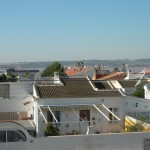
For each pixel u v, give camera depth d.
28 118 44.31
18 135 28.56
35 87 44.41
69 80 47.62
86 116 41.88
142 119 42.56
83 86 45.88
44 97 41.66
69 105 41.56
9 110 44.84
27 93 48.09
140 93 60.22
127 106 46.81
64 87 45.03
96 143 28.98
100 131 39.31
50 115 40.72
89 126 37.75
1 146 28.16
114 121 39.84
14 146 28.25
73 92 43.78
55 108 40.69
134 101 47.00
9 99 44.91
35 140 28.44
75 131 38.78
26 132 28.56
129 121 39.66
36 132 39.81
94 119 41.94
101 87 50.44
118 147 29.28
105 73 106.00
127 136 29.41
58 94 42.84
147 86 58.78
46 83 54.12
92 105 41.91
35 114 41.47
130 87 63.84
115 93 43.97
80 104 41.94
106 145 29.12
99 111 40.59
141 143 29.59
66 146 28.64
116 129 39.09
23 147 28.28
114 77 93.00
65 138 28.64
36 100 41.19
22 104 45.19
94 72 105.69
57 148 28.55
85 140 28.86
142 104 47.16
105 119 42.06
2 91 47.62
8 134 28.52
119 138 29.30
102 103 42.59
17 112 44.91
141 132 29.70
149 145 29.64
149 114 47.03
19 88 48.03
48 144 28.47
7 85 47.97
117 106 43.06
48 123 36.31
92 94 43.44
